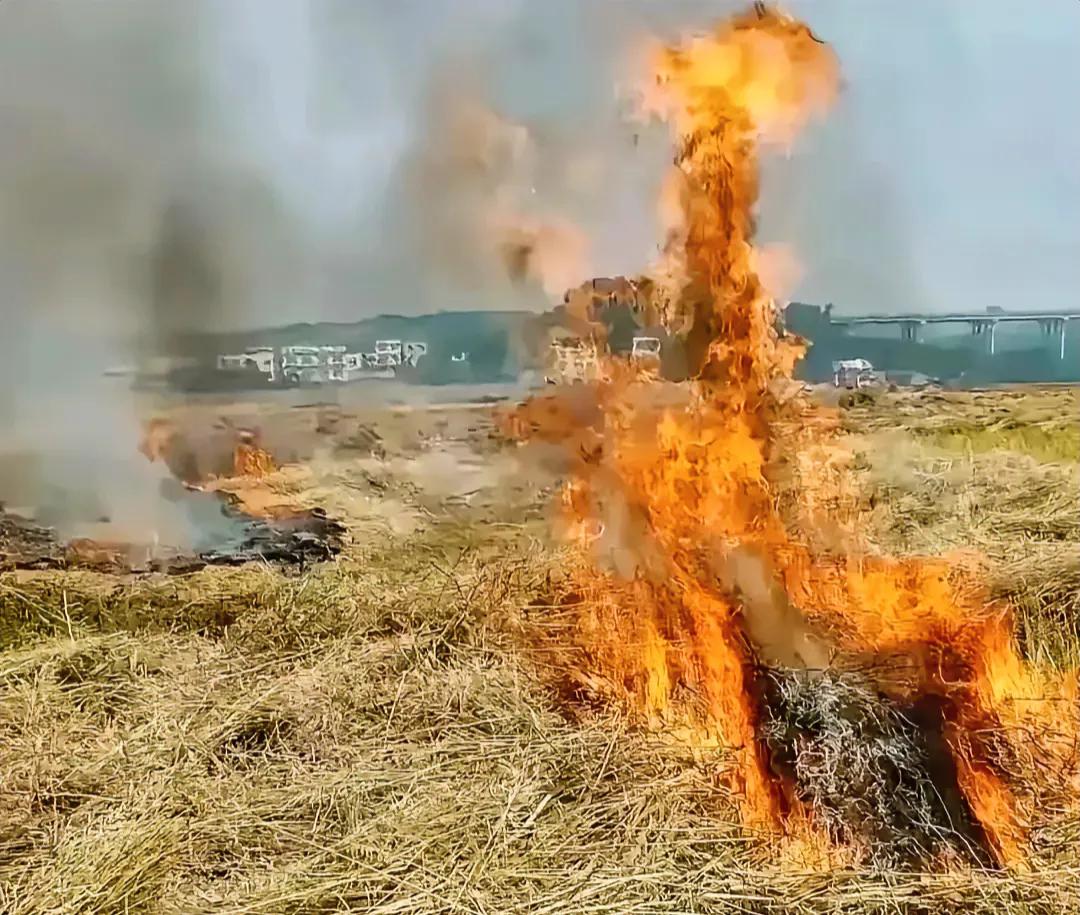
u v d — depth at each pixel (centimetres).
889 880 139
